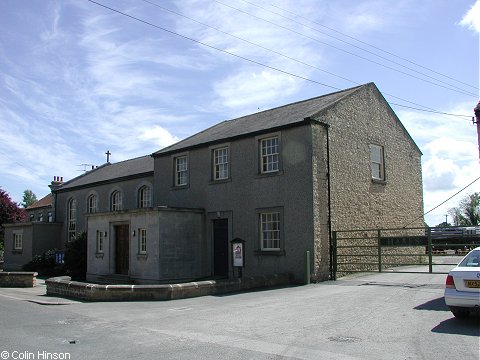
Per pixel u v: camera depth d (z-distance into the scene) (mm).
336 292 14141
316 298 13078
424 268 20969
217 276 20547
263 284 16500
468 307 9062
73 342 8352
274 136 19219
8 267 35094
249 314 10953
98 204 31594
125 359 7113
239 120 25219
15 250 34625
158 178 24609
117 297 14062
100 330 9492
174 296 13977
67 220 34281
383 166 22250
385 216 21828
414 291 13477
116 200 30438
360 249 19906
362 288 14820
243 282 15844
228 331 9078
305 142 18047
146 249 19938
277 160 19047
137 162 32719
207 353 7375
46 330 9547
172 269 19766
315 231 17453
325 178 18328
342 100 20094
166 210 19891
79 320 10734
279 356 7070
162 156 24469
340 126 19656
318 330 8898
